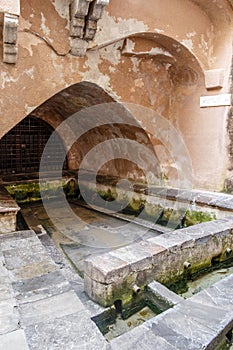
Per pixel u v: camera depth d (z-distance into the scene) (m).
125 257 1.99
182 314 1.59
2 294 1.73
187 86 4.00
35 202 5.38
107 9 2.83
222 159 3.68
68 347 1.29
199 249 2.44
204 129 3.84
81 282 2.19
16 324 1.42
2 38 2.44
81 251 3.14
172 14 3.20
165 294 1.90
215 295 1.81
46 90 2.86
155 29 3.10
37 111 5.27
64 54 2.88
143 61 3.66
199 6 3.38
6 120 2.69
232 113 3.59
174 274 2.25
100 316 1.75
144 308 1.99
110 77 3.37
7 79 2.62
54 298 1.71
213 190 3.81
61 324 1.45
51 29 2.72
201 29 3.49
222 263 2.68
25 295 1.73
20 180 5.27
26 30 2.60
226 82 3.54
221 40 3.54
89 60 3.13
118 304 1.86
